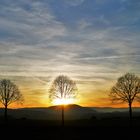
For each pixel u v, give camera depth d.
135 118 128.25
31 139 68.88
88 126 98.81
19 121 124.44
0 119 133.38
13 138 70.00
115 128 91.06
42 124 110.69
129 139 67.69
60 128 93.12
